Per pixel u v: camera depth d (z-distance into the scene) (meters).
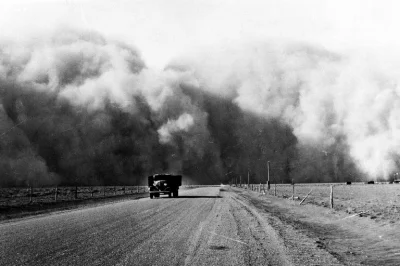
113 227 11.50
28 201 29.91
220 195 39.94
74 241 8.62
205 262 6.33
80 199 32.91
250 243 8.51
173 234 9.87
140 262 6.27
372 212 17.47
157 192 35.75
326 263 6.48
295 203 27.30
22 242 8.49
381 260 7.59
